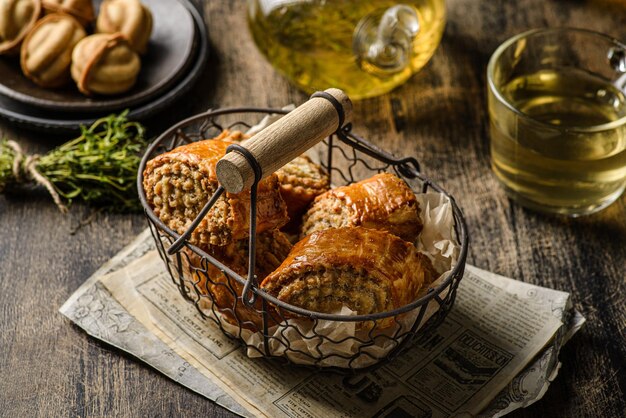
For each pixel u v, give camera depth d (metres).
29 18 0.87
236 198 0.67
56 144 0.85
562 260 0.79
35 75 0.85
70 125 0.84
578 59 0.83
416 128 0.87
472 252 0.79
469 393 0.70
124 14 0.87
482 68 0.92
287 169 0.73
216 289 0.69
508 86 0.83
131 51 0.86
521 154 0.79
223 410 0.70
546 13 0.96
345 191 0.71
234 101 0.89
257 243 0.69
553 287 0.77
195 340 0.72
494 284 0.75
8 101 0.86
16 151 0.81
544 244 0.80
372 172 0.83
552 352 0.71
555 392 0.72
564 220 0.81
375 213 0.70
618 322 0.75
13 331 0.74
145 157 0.71
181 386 0.71
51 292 0.77
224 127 0.86
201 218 0.66
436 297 0.67
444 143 0.86
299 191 0.72
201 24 0.92
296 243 0.70
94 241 0.80
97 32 0.88
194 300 0.72
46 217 0.81
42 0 0.88
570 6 0.96
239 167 0.63
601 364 0.73
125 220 0.81
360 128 0.87
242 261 0.69
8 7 0.87
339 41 0.84
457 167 0.85
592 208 0.81
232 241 0.68
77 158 0.81
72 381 0.72
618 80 0.82
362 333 0.68
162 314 0.73
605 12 0.95
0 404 0.71
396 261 0.67
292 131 0.65
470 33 0.94
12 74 0.87
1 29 0.87
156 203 0.69
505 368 0.71
